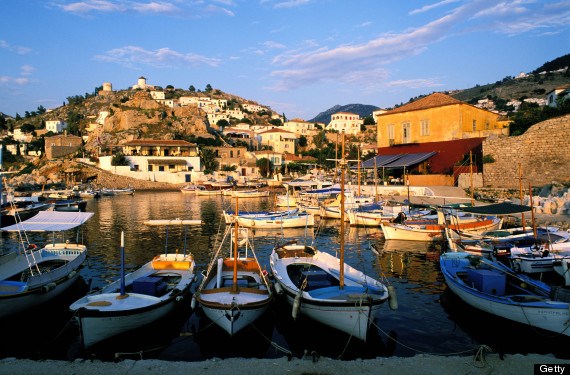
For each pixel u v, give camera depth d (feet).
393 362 30.37
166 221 125.29
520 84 634.84
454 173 156.76
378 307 38.78
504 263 59.52
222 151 356.38
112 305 39.47
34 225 62.64
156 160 315.37
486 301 41.60
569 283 46.98
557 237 71.56
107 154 326.03
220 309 37.99
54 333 42.55
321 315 39.93
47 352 37.83
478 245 68.39
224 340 38.91
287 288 44.96
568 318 35.91
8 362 30.09
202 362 30.35
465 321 44.45
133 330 39.52
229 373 28.45
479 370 29.07
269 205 187.73
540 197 117.08
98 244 90.53
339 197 146.41
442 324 43.68
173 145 324.39
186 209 170.30
